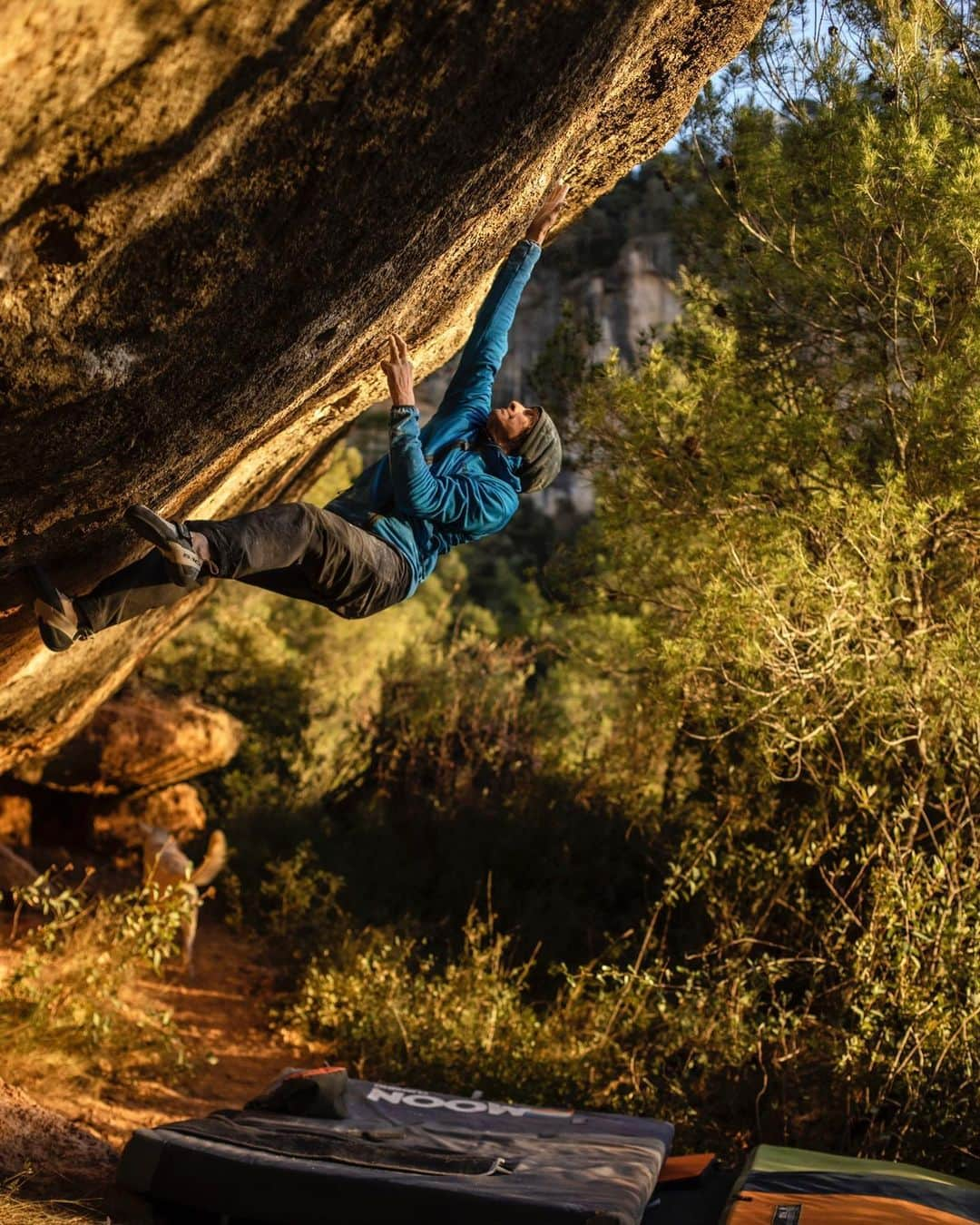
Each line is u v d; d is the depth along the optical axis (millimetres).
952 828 6867
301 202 2891
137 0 2205
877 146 6480
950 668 6418
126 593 3391
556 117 3359
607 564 9055
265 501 6539
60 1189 4699
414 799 11320
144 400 3139
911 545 6742
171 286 2857
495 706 12047
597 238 32594
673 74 4621
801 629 6957
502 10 2799
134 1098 6172
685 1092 6582
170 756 9844
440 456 3967
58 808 10031
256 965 9141
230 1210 4199
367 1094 5500
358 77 2693
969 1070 5727
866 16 6848
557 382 8742
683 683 7262
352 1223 4094
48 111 2326
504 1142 4863
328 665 20781
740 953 7234
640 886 9414
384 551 3660
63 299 2732
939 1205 4352
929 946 6184
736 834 7727
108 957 6477
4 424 2947
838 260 6996
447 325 4859
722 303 8180
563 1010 7395
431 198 3193
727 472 7352
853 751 7207
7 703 5684
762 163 7199
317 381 3943
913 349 7148
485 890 9750
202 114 2523
